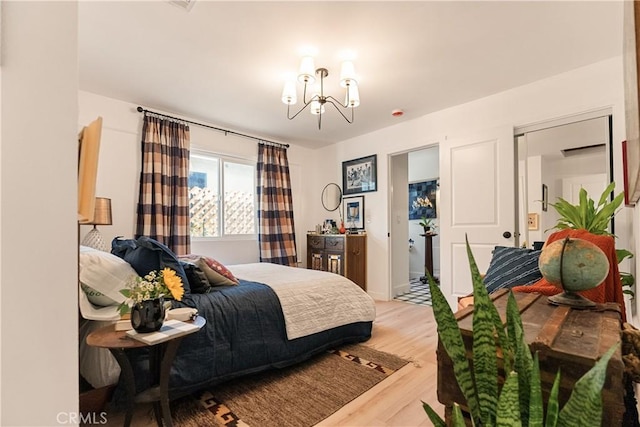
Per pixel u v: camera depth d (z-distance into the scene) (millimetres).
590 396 476
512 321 644
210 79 2727
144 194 3211
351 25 1995
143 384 1579
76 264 628
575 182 2648
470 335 776
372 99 3188
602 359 491
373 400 1778
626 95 1332
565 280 1008
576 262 993
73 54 624
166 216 3334
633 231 2127
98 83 2795
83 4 1789
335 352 2465
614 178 2406
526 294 1231
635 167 1212
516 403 521
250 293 2113
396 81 2783
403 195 4691
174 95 3051
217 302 1934
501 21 1959
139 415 1617
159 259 1828
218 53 2318
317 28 2025
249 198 4348
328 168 4961
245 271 2941
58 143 602
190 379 1689
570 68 2574
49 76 594
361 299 2703
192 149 3742
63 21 614
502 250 2160
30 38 576
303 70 2260
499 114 3045
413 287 5254
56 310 591
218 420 1593
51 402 580
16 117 558
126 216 3172
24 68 568
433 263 6039
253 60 2418
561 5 1812
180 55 2346
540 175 2852
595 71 2496
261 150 4340
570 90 2623
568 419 500
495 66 2527
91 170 846
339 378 2035
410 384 1955
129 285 1483
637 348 719
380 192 4238
